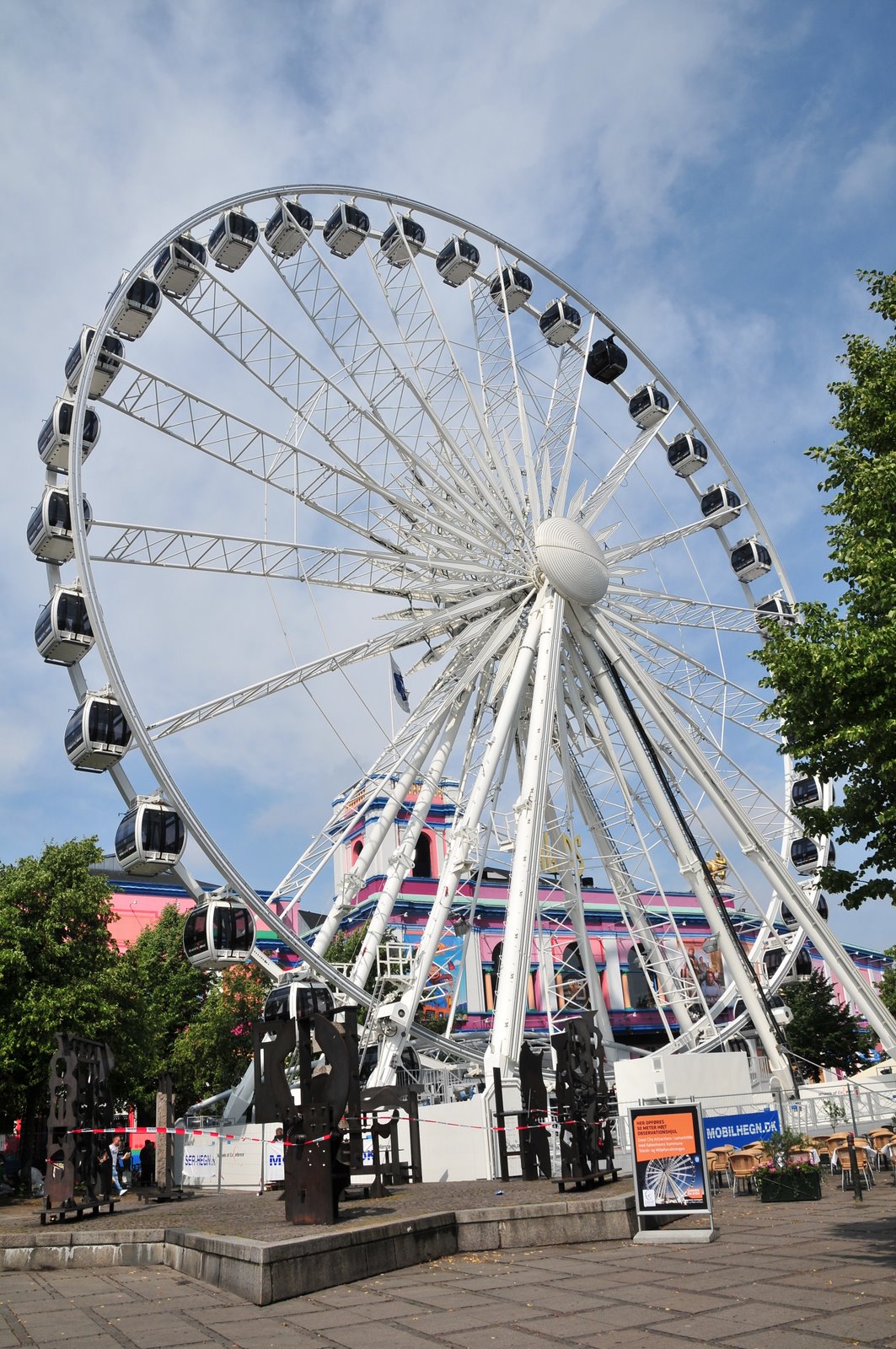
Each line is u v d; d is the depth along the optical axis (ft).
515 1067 99.50
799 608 55.31
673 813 129.90
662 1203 54.39
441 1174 92.73
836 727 52.03
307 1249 42.86
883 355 57.93
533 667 132.87
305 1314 37.96
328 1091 55.21
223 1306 40.47
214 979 154.81
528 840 113.19
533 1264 48.06
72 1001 111.96
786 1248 48.73
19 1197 111.34
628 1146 96.27
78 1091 71.61
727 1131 90.53
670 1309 35.96
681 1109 55.01
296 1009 100.63
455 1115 92.79
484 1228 53.42
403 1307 38.63
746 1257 46.52
